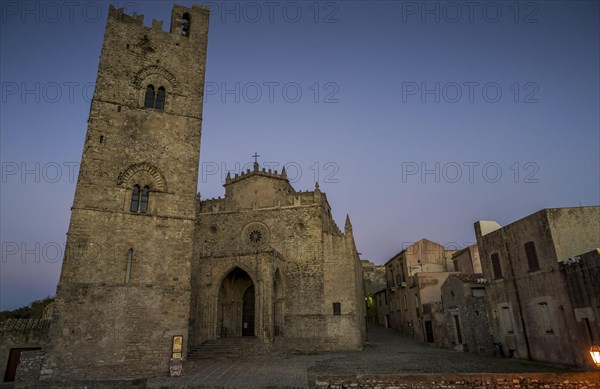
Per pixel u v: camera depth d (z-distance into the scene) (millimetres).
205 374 26641
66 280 25656
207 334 40938
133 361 25781
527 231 28734
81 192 27672
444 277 53250
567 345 24531
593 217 26906
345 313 46594
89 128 29219
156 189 30047
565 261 24688
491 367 25984
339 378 21078
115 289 26703
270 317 40406
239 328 46844
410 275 60219
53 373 23812
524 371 23484
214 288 42750
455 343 40688
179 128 32406
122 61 31859
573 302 24125
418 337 53125
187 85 33938
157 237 28984
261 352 37750
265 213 52125
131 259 27797
